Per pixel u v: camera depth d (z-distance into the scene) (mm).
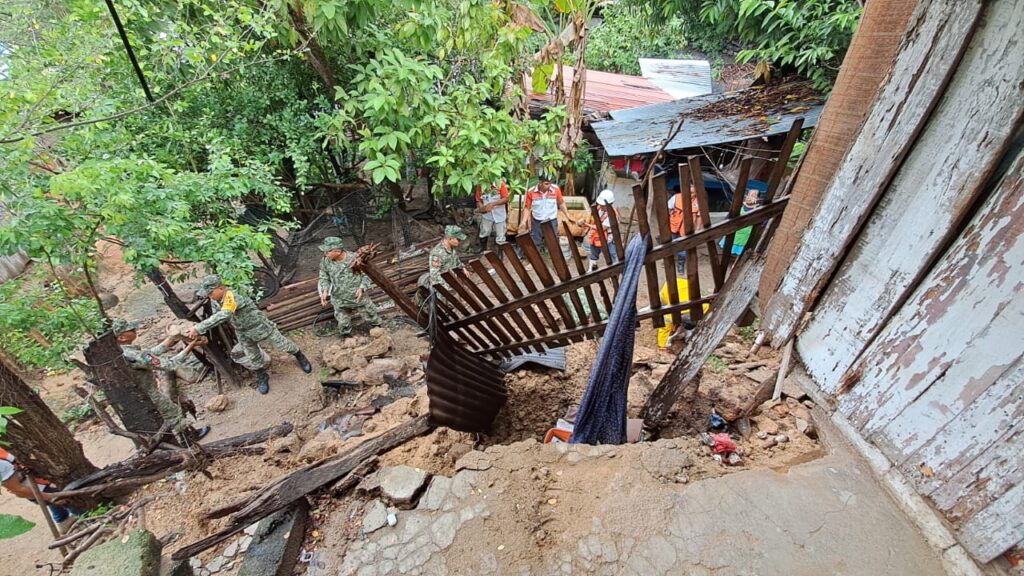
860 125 1613
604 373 2541
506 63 6121
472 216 8766
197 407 5645
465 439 2729
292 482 2225
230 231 4492
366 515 2102
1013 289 1252
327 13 4715
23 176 3164
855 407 1890
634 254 2373
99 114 3857
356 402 5309
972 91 1272
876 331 1714
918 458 1649
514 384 4766
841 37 5355
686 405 3521
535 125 6574
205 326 4781
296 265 7273
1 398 2383
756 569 1716
